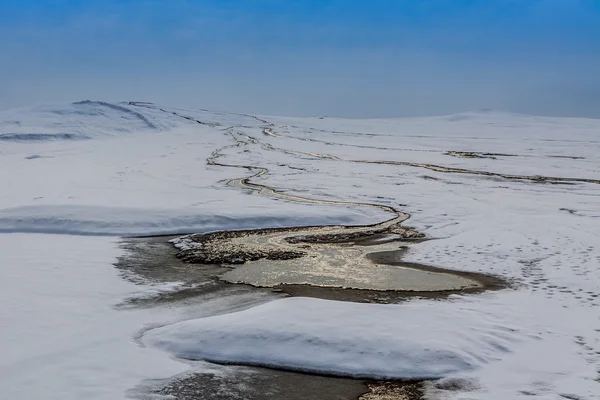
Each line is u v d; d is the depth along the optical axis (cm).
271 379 840
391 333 931
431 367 850
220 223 2125
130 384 808
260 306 1088
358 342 905
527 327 1026
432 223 2169
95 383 805
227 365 884
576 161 4616
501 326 1012
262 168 4125
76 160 4703
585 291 1273
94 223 2011
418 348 885
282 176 3666
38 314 1102
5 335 983
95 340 968
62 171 3875
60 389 785
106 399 761
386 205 2605
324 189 3081
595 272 1420
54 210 2112
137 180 3381
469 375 834
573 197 2727
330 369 862
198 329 962
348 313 1019
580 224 2003
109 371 845
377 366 859
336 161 4616
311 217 2230
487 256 1625
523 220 2105
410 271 1498
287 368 873
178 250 1752
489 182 3366
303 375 853
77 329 1023
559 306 1162
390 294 1287
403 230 2073
